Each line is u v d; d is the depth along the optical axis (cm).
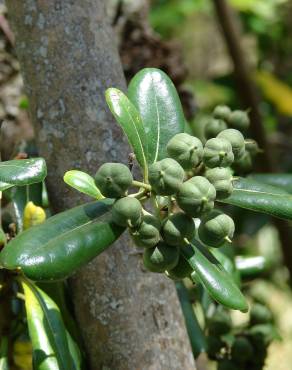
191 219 41
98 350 49
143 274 48
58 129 49
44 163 42
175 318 49
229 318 61
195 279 43
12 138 70
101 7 50
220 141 43
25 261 39
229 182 42
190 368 49
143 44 85
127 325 48
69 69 49
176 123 47
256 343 61
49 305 47
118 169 41
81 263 40
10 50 76
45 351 46
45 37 49
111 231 41
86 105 49
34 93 50
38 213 48
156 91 48
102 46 50
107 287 48
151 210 48
